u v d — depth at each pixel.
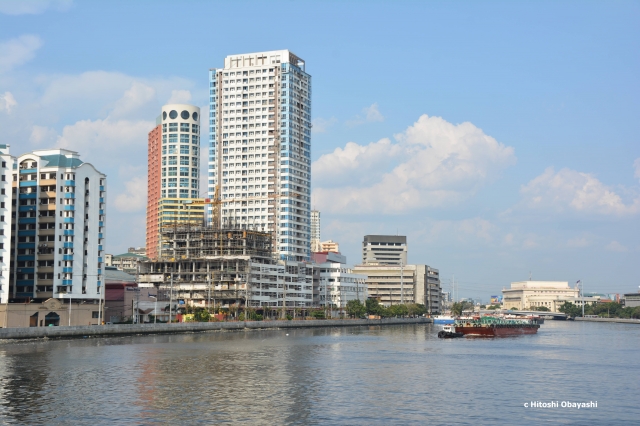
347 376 133.38
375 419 94.00
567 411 101.38
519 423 93.12
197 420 92.50
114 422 90.94
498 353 190.12
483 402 107.00
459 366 153.00
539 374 140.50
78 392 111.00
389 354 181.25
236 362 153.62
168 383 121.31
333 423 91.50
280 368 144.25
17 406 99.75
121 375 129.62
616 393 117.25
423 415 96.75
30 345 188.50
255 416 95.12
